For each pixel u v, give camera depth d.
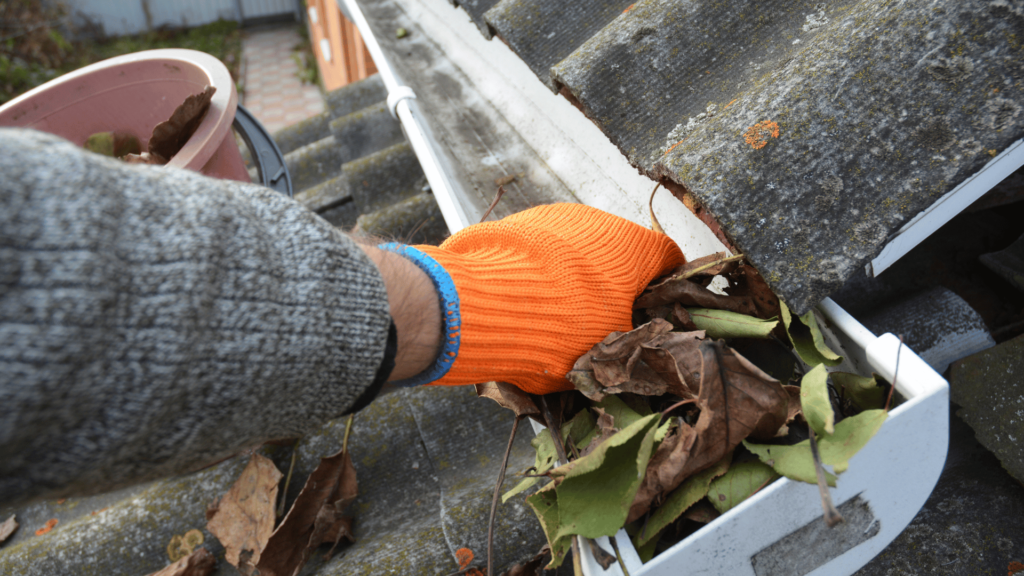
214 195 0.44
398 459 1.20
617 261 0.78
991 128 0.63
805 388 0.61
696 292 0.80
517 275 0.69
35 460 0.36
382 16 2.80
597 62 0.98
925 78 0.68
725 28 0.93
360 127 2.61
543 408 0.76
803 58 0.77
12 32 8.11
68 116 1.56
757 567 0.60
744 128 0.75
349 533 1.09
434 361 0.63
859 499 0.61
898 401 0.66
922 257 1.17
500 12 1.32
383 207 2.17
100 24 11.05
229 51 10.99
